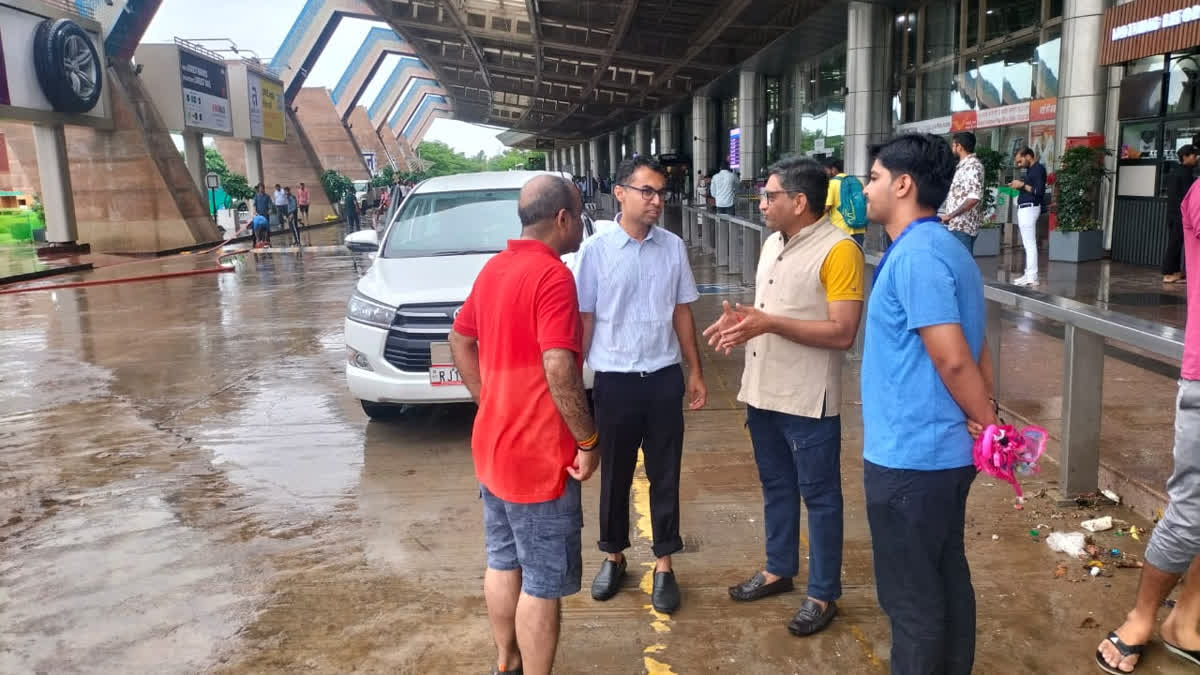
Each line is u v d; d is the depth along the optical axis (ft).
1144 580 8.98
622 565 11.70
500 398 8.48
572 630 10.48
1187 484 8.38
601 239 10.72
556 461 8.38
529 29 117.80
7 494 15.89
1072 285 31.55
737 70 123.34
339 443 18.44
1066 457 13.23
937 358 7.18
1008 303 14.42
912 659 7.77
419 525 13.88
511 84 184.55
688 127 195.83
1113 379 18.54
